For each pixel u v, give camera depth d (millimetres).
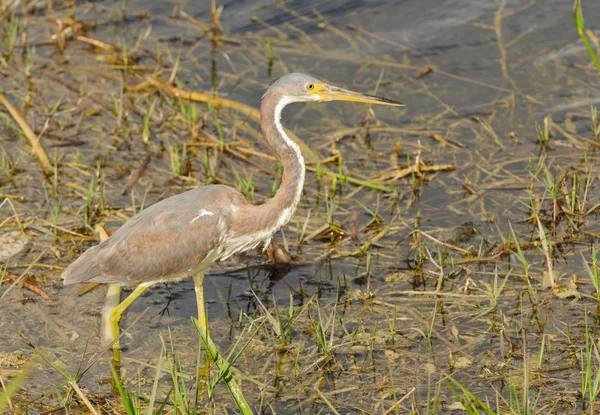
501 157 15016
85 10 20516
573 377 9469
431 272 11898
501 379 9539
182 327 11047
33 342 10602
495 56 18328
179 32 19672
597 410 8844
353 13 20281
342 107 17062
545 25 19188
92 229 12953
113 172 14719
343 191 14305
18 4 20594
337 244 12781
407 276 11922
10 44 18578
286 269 12289
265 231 10930
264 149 15617
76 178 14484
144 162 14867
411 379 9664
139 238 10547
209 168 14648
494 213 13398
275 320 10664
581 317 10625
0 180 14328
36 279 11875
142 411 9336
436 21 19750
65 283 10594
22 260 12281
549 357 9875
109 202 13789
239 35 19578
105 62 18438
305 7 20625
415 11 20188
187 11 20531
